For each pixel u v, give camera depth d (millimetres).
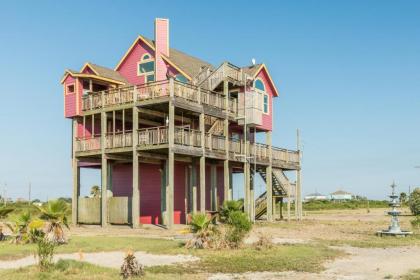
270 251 18906
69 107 35969
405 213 69125
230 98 37562
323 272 14773
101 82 36625
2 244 21734
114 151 33156
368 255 18781
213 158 34719
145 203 37781
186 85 32562
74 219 35562
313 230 31578
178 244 21453
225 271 14867
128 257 13625
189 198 38281
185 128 34125
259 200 43031
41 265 14609
